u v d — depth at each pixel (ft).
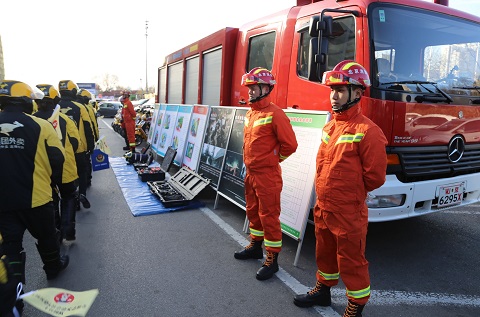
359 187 8.38
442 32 13.85
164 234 15.75
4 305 5.49
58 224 14.87
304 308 10.30
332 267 9.86
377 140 8.11
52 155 10.03
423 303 10.72
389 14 12.77
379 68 12.12
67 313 5.55
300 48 15.29
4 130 9.30
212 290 11.15
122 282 11.57
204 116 23.43
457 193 13.67
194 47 26.78
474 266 13.20
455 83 13.99
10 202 9.41
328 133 9.00
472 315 10.16
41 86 13.78
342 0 13.35
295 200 13.26
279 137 11.14
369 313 10.18
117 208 19.45
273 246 11.80
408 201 12.38
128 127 34.40
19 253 9.47
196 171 22.36
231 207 19.81
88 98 23.77
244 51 19.83
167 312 9.96
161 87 39.37
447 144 13.25
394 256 13.98
